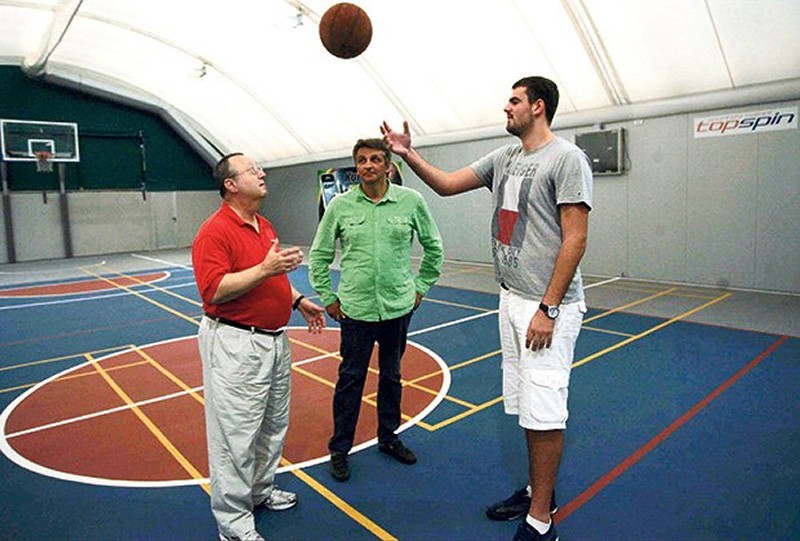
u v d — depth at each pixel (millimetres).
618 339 5973
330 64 12133
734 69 7988
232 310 2455
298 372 5234
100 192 17500
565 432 3727
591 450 3463
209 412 2506
